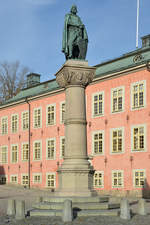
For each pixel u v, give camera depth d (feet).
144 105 98.43
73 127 53.11
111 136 106.93
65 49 57.88
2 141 155.53
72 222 42.27
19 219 45.52
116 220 43.70
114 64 114.73
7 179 149.59
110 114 108.17
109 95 109.09
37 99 138.31
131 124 101.45
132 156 99.76
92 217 45.27
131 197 96.84
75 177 51.08
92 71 54.95
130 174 99.60
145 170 95.61
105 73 109.60
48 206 48.80
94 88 114.32
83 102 54.44
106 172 106.83
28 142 140.46
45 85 144.25
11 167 148.25
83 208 47.85
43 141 133.39
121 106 105.60
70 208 43.42
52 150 129.18
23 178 140.77
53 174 126.93
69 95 54.44
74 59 55.98
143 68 99.30
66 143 53.67
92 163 111.34
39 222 42.78
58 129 127.13
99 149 110.52
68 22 58.08
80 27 58.39
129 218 44.80
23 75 191.21
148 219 45.50
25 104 144.36
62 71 54.90
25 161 140.87
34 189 132.26
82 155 52.65
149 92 97.45
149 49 106.01
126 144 102.12
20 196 100.37
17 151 145.89
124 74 104.83
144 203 50.26
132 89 102.17
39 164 133.69
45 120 133.39
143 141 97.81
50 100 132.05
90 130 113.91
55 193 53.21
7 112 154.51
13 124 150.30
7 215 51.08
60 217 45.62
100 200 50.44
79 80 53.98
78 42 57.47
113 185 104.12
